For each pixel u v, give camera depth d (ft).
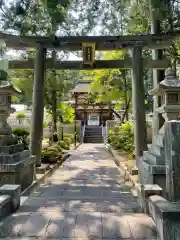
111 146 43.47
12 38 21.65
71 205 11.24
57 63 23.99
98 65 24.04
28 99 37.11
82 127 75.05
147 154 13.84
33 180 16.81
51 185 17.24
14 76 36.09
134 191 15.02
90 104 78.79
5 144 13.79
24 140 24.84
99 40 22.39
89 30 21.90
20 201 11.85
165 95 12.80
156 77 25.36
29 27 19.85
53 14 18.39
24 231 7.94
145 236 7.64
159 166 11.54
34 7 18.72
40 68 22.48
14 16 18.58
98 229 7.95
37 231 7.92
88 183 17.89
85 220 8.54
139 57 22.39
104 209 10.50
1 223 8.43
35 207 10.73
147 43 22.33
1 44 22.50
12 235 7.77
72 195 14.20
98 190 15.57
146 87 42.04
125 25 24.70
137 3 22.15
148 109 47.85
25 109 60.75
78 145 55.36
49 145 35.29
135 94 22.09
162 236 7.31
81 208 10.66
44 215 9.04
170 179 8.43
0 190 9.83
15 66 23.98
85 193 14.74
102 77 44.83
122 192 14.98
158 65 23.73
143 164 13.52
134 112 21.99
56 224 8.27
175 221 7.31
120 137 39.91
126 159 27.53
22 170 14.08
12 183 12.93
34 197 13.37
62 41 22.38
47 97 42.63
